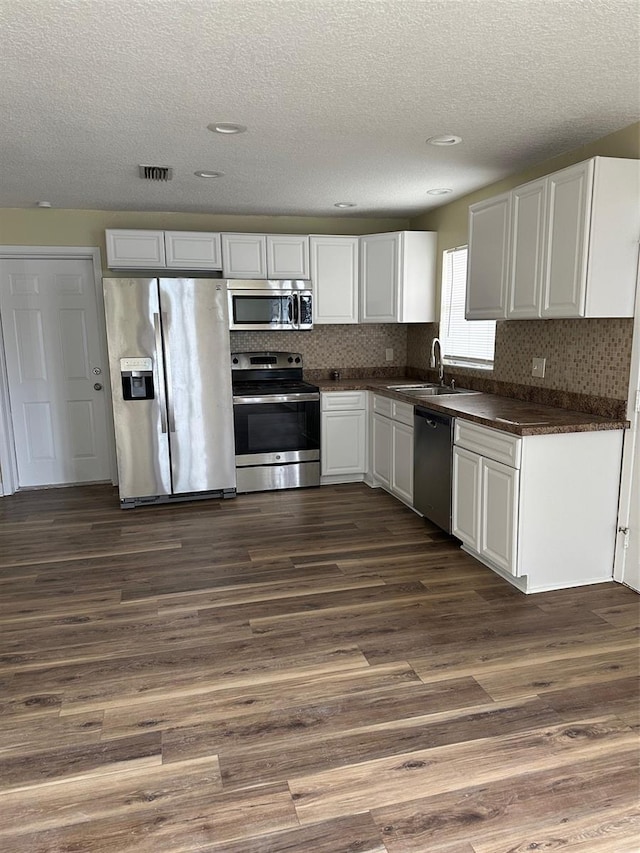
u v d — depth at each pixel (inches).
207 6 70.3
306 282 196.7
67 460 207.2
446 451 142.7
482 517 128.3
